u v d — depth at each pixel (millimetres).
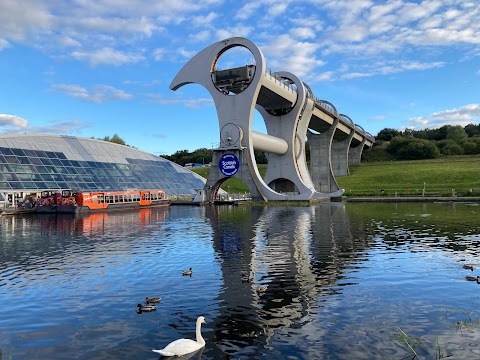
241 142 63219
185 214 48281
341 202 68875
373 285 15148
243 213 47781
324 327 11172
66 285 15719
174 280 16219
